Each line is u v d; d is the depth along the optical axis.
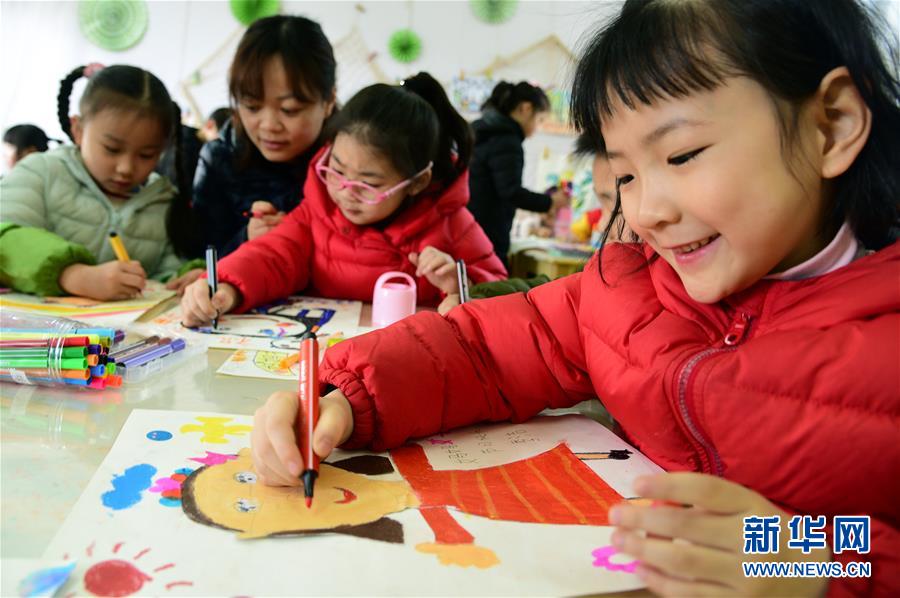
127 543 0.42
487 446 0.64
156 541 0.43
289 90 1.46
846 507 0.48
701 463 0.58
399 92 1.28
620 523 0.38
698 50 0.48
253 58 1.45
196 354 0.86
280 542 0.44
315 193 1.35
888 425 0.45
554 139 3.82
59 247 1.15
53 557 0.40
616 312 0.64
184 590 0.38
